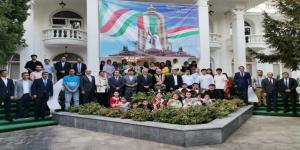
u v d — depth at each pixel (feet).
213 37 71.36
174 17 54.08
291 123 34.71
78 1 64.03
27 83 37.63
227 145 23.82
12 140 27.27
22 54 53.78
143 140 26.13
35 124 34.30
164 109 29.22
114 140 26.43
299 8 35.81
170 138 24.16
